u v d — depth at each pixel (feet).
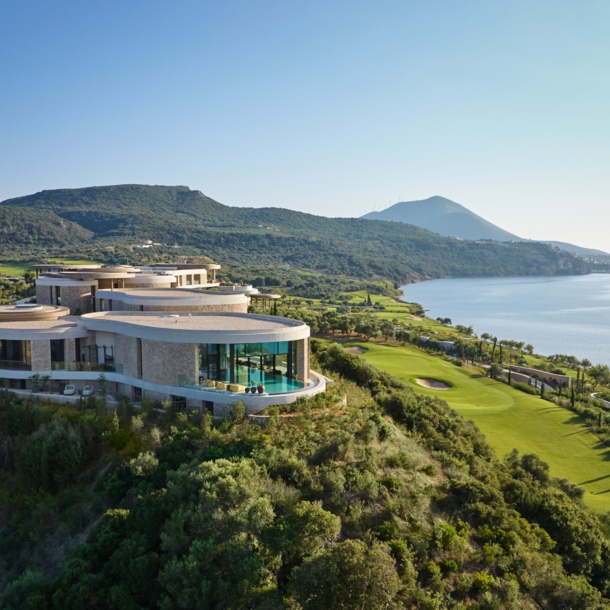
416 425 147.74
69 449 106.93
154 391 128.36
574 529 118.52
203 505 82.74
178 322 149.07
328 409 124.57
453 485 113.50
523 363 409.49
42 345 140.15
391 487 100.53
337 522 79.87
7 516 101.35
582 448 209.67
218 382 123.03
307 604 69.77
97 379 138.51
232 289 277.03
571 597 94.58
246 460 94.94
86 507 98.58
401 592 79.41
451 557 92.12
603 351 522.47
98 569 82.74
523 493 128.26
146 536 83.56
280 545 76.69
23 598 80.64
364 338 400.67
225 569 76.23
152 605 76.69
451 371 319.06
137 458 99.25
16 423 118.42
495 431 216.95
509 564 95.71
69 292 207.62
